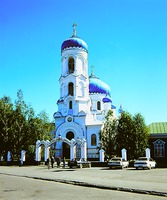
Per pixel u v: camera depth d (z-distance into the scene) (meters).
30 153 48.09
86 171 30.34
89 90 64.69
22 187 15.74
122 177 22.39
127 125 44.16
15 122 48.44
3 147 47.97
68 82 57.41
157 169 33.97
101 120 58.97
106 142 45.28
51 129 53.00
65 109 56.69
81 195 12.73
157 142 47.22
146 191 13.90
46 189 14.96
